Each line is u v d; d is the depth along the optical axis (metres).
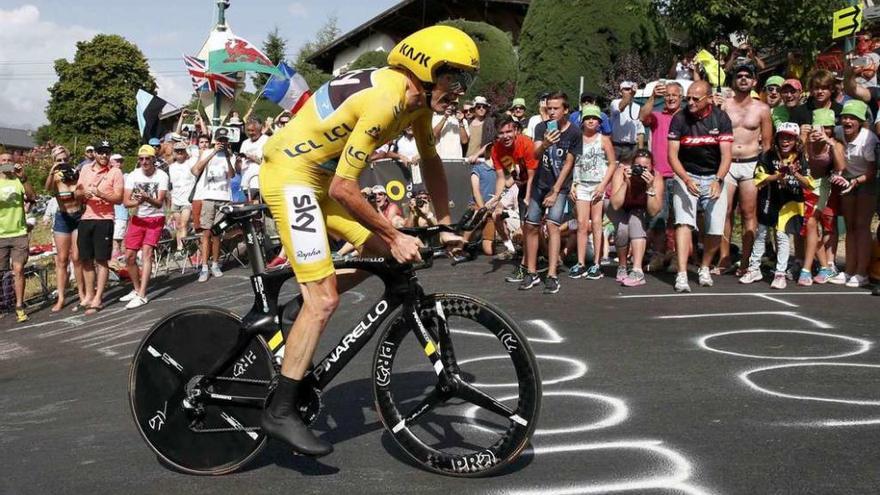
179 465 3.08
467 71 2.76
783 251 6.20
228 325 3.07
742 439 3.06
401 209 9.05
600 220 6.92
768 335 4.73
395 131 2.87
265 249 3.11
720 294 6.01
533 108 12.23
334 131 2.81
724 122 6.05
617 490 2.65
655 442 3.07
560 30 11.91
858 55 7.29
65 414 4.28
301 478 2.92
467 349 4.51
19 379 5.53
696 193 6.06
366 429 3.41
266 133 9.91
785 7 9.41
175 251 10.45
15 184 8.32
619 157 7.62
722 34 10.23
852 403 3.45
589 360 4.34
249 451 2.99
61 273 8.63
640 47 11.78
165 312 7.56
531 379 2.74
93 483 3.02
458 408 3.47
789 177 6.09
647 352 4.45
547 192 6.47
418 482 2.82
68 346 6.70
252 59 11.12
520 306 5.93
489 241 8.70
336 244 6.17
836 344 4.48
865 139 6.01
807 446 2.96
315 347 2.86
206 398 3.04
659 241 7.14
